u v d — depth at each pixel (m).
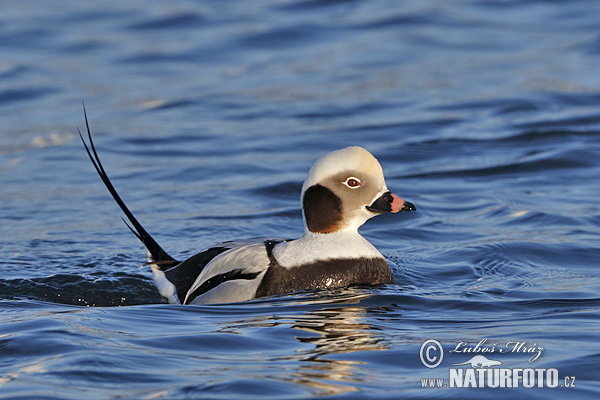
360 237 10.13
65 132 18.69
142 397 6.36
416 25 26.47
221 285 9.59
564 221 12.68
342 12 27.94
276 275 9.64
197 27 27.02
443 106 19.81
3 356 7.31
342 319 8.54
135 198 14.55
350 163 9.94
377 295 9.42
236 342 7.73
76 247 12.15
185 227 13.05
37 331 7.95
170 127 19.00
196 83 22.36
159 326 8.29
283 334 8.00
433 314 8.75
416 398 6.38
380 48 24.64
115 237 12.62
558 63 22.67
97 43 25.70
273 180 15.36
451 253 11.48
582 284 9.93
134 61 24.22
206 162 16.61
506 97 20.16
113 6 29.50
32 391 6.49
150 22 27.52
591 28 25.55
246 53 24.70
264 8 28.64
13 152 17.38
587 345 7.46
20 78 22.78
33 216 13.66
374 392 6.49
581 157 15.96
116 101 21.02
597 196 13.95
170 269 10.50
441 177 15.43
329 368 7.02
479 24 26.55
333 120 19.22
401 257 11.41
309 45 25.16
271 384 6.64
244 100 20.92
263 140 17.92
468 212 13.53
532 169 15.62
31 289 10.41
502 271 10.66
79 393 6.45
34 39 26.02
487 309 8.92
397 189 14.82
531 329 8.06
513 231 12.39
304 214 10.12
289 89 21.66
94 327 8.18
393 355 7.37
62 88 22.11
